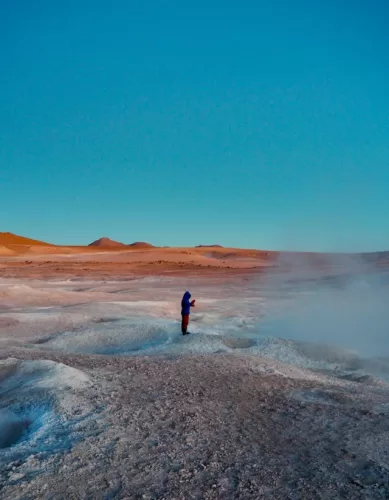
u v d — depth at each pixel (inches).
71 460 231.0
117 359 490.0
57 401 313.6
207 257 4525.1
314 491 206.5
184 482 211.5
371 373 539.8
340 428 288.2
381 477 221.9
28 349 562.6
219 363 470.6
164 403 324.8
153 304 997.2
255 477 218.2
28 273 2237.9
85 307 915.4
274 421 298.2
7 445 276.7
